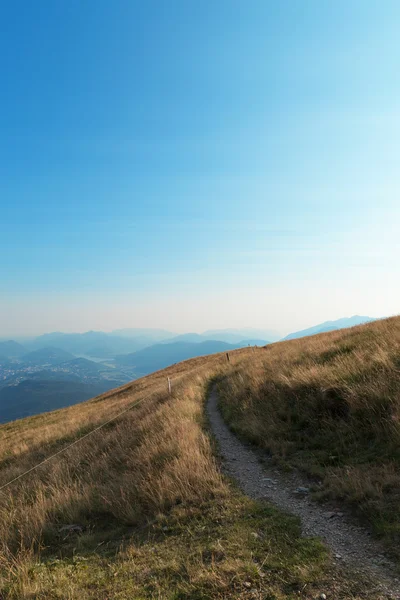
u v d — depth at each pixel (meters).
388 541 4.18
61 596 4.25
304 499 5.77
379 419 7.12
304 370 11.27
